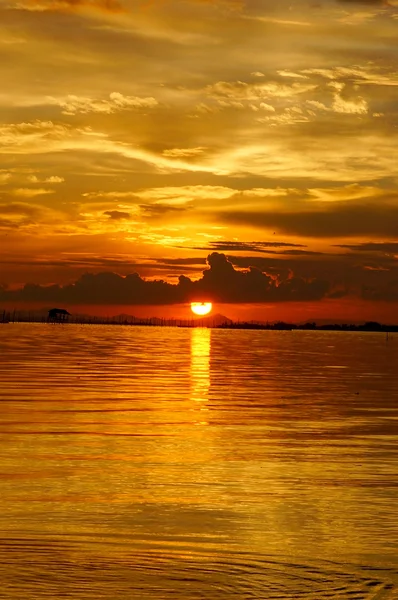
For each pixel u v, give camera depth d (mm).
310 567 15344
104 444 29250
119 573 14750
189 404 43188
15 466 24844
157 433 32156
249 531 17828
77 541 16703
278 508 19969
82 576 14555
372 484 22828
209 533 17594
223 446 29250
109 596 13664
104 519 18578
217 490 21938
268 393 50969
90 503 20156
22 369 70688
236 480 23234
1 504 19844
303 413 39938
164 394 48750
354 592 14039
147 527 17969
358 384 59906
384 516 19281
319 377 67562
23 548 16141
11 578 14398
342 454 27844
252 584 14375
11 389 50500
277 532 17781
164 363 85875
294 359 103250
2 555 15648
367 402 46000
